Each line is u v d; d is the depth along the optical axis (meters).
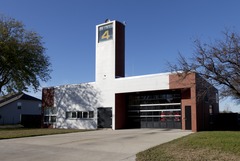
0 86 35.62
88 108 30.72
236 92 13.49
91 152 12.76
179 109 25.95
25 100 55.09
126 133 22.39
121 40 30.02
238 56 13.36
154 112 27.75
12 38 33.91
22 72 34.62
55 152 12.89
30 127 36.69
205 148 12.59
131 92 27.80
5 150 13.66
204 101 25.80
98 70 30.19
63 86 33.81
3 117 50.97
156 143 15.41
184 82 22.89
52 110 34.69
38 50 36.06
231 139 15.39
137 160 10.58
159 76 25.28
